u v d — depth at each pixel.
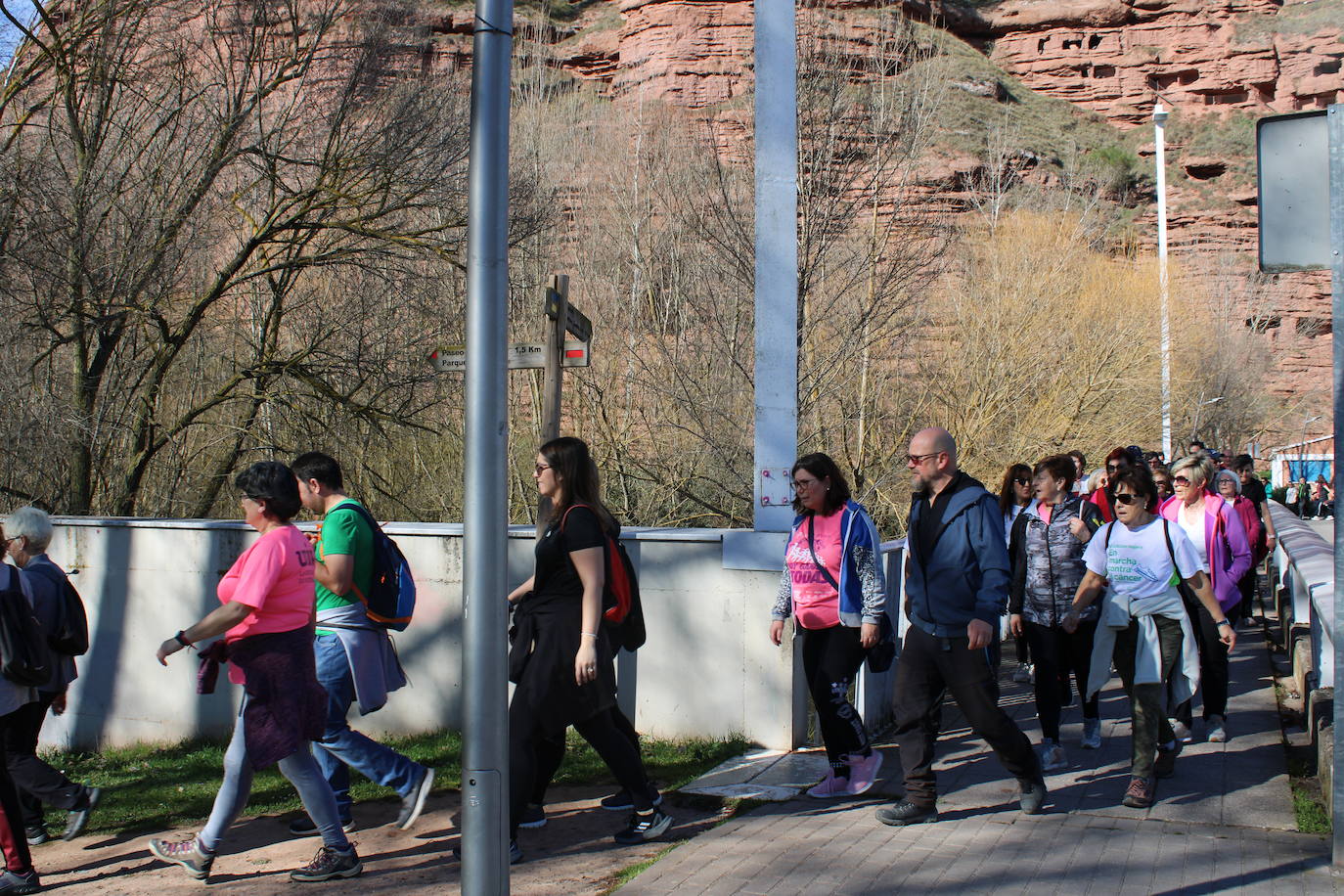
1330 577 8.26
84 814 5.86
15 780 5.68
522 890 4.72
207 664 5.02
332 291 18.80
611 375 22.53
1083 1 84.81
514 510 21.16
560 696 5.08
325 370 17.75
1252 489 15.30
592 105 38.19
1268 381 68.06
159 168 16.53
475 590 3.75
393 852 5.38
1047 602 6.80
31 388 16.27
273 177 16.83
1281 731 7.61
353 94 16.73
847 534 5.82
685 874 4.78
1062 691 7.73
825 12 17.09
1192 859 4.95
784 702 7.06
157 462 19.50
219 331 20.30
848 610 5.80
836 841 5.22
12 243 15.23
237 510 19.91
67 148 16.19
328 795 4.98
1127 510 6.00
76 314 15.76
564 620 5.12
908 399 20.50
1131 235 52.44
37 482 16.34
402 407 18.05
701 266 19.20
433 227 16.88
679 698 7.30
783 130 7.23
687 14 64.00
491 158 3.78
